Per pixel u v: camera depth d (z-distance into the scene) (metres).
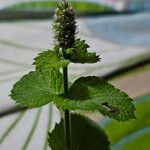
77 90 0.25
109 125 0.74
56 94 0.25
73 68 0.97
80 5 1.42
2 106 0.80
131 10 1.45
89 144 0.28
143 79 0.92
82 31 1.26
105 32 1.26
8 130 0.74
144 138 0.71
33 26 1.29
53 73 0.26
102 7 1.44
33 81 0.26
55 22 0.23
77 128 0.28
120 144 0.70
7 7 1.37
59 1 0.23
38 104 0.24
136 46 1.15
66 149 0.25
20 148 0.69
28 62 1.03
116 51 1.11
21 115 0.78
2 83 0.90
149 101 0.82
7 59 1.04
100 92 0.24
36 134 0.72
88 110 0.22
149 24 1.33
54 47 0.24
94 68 0.98
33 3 1.39
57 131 0.27
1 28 1.26
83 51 0.24
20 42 1.16
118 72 0.96
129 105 0.23
